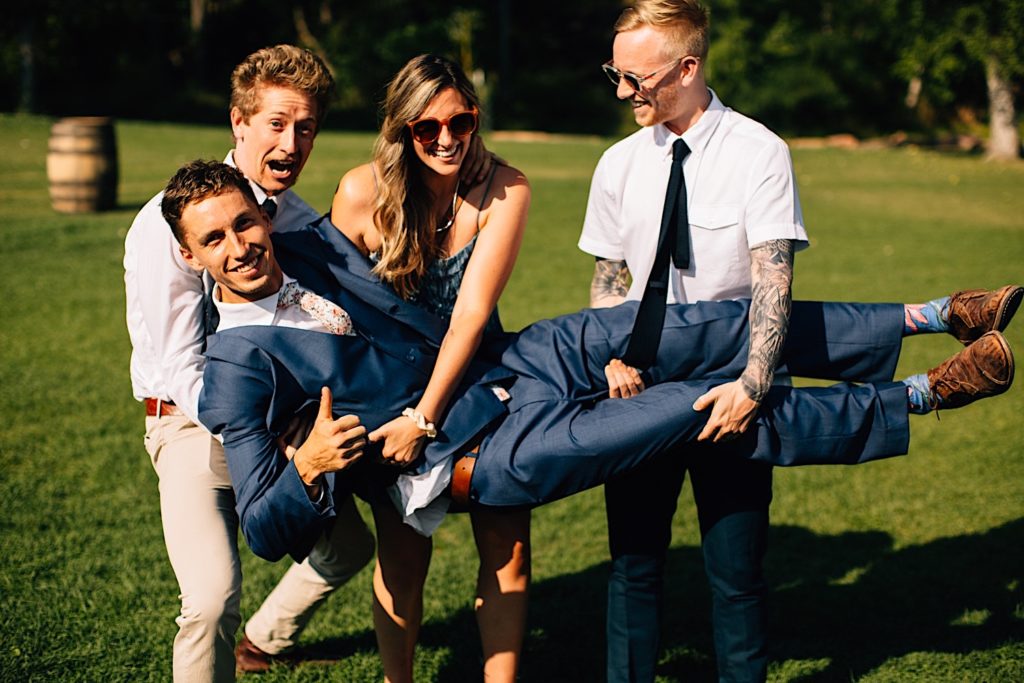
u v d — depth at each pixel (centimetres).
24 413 596
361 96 4034
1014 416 620
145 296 272
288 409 262
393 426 263
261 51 274
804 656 347
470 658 354
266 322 264
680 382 279
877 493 505
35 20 3484
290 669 344
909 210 1616
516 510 273
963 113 4116
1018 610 373
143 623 364
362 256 278
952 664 335
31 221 1273
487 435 273
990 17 2623
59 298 890
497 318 306
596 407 276
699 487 287
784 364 283
